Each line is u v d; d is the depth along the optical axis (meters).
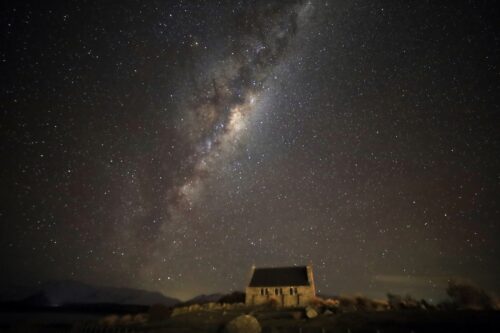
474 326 28.47
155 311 46.50
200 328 35.47
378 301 44.19
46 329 39.44
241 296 59.56
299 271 56.25
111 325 41.72
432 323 30.38
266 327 33.25
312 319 36.44
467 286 41.25
